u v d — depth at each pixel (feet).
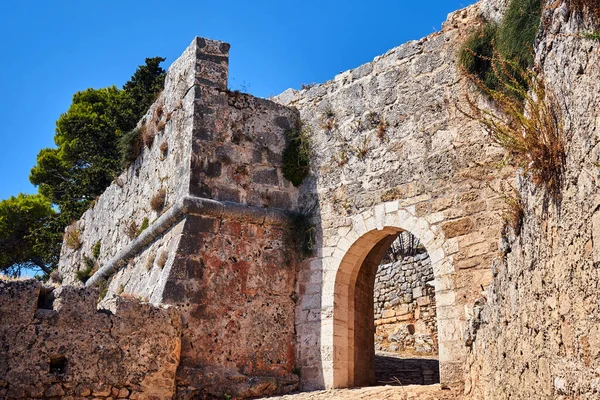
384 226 45.09
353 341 45.75
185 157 48.93
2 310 35.58
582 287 16.20
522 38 39.55
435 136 44.65
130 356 38.14
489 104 42.27
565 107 17.84
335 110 50.72
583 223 16.11
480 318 30.94
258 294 46.26
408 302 71.31
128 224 58.49
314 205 49.26
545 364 19.30
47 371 35.55
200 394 40.75
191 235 45.65
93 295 37.86
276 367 44.86
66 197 102.83
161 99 56.95
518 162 21.95
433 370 52.75
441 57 46.21
